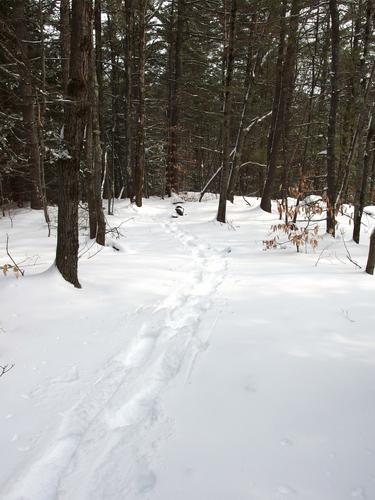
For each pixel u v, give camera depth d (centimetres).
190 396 308
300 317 470
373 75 915
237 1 1209
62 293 516
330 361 359
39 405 300
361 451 245
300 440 255
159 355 381
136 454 248
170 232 1235
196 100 2277
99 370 353
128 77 1694
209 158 2948
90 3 554
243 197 1873
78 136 522
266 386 318
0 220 1309
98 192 902
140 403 307
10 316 448
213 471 230
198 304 530
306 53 1563
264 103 1950
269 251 912
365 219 1332
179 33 1873
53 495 221
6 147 1214
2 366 353
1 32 951
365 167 952
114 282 600
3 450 253
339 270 705
